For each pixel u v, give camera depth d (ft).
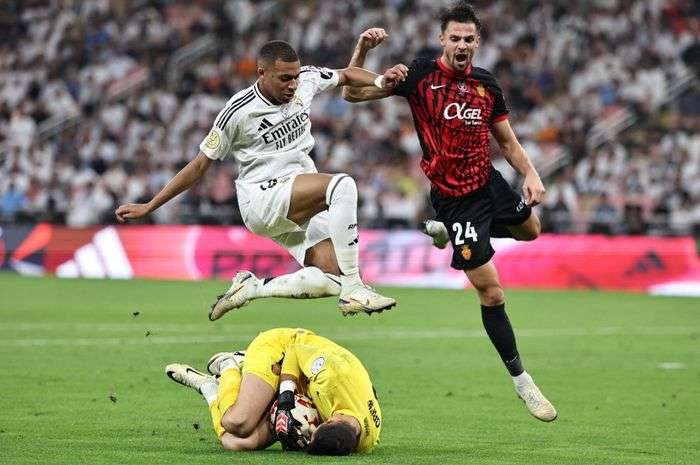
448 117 62.34
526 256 178.81
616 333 118.52
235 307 59.00
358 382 54.65
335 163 201.87
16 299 146.72
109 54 232.12
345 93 63.46
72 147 212.43
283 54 56.80
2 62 231.91
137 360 93.40
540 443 60.64
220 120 57.77
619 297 160.97
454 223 63.36
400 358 97.81
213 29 236.84
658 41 216.54
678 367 93.76
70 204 203.31
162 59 231.09
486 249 62.64
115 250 190.80
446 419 68.59
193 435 60.54
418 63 63.16
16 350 98.89
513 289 173.17
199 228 189.57
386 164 201.87
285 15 239.71
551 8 220.43
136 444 57.41
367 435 54.65
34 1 239.71
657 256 173.17
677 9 220.43
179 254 188.14
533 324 126.52
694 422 68.23
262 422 55.16
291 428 53.88
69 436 59.88
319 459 52.44
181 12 239.50
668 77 213.66
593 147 204.03
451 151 62.69
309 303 149.28
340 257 56.75
